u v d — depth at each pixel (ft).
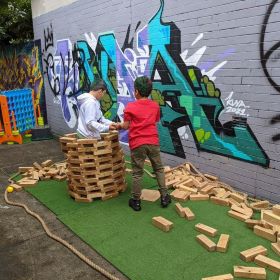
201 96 16.31
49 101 30.66
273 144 13.64
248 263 10.37
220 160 16.08
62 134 29.53
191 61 16.40
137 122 13.47
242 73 14.23
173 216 13.48
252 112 14.16
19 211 14.62
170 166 19.12
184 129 17.69
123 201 15.12
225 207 14.16
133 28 19.57
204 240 11.31
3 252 11.45
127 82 20.92
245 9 13.61
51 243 11.92
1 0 37.68
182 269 10.14
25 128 29.94
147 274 9.95
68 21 25.49
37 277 10.09
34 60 31.91
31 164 21.59
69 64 26.55
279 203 13.85
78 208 14.53
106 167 15.07
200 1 15.33
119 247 11.41
